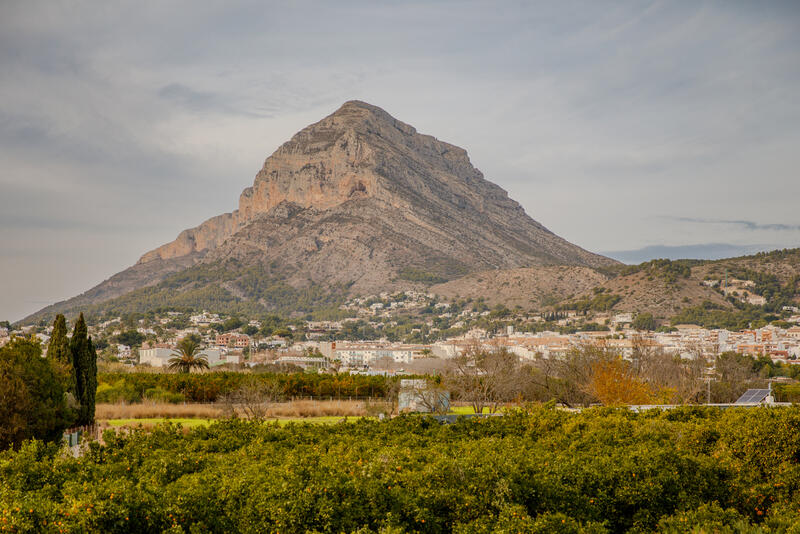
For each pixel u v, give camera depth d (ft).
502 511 85.76
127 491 85.56
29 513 79.20
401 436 132.05
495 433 138.31
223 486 91.40
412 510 87.51
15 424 139.74
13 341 159.84
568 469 98.27
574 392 276.21
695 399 285.23
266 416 228.43
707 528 82.64
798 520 83.66
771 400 201.67
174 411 228.63
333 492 87.35
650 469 98.07
